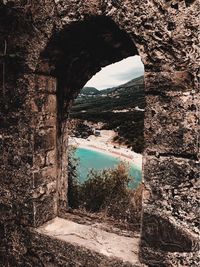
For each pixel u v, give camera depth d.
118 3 2.54
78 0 2.71
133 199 5.92
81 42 3.12
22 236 3.20
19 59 3.03
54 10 2.82
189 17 2.30
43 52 2.95
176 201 2.45
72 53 3.22
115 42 3.17
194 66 2.32
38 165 3.13
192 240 2.41
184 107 2.38
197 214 2.38
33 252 3.15
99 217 3.39
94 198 6.47
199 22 2.28
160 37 2.41
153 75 2.47
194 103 2.34
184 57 2.34
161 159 2.48
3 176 3.24
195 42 2.30
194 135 2.35
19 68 3.04
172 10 2.35
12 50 3.06
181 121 2.39
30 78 3.01
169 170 2.45
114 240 2.96
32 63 2.98
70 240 2.95
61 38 2.94
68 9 2.77
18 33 3.01
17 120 3.11
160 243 2.53
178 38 2.35
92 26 2.85
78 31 2.92
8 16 3.03
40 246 3.09
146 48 2.47
